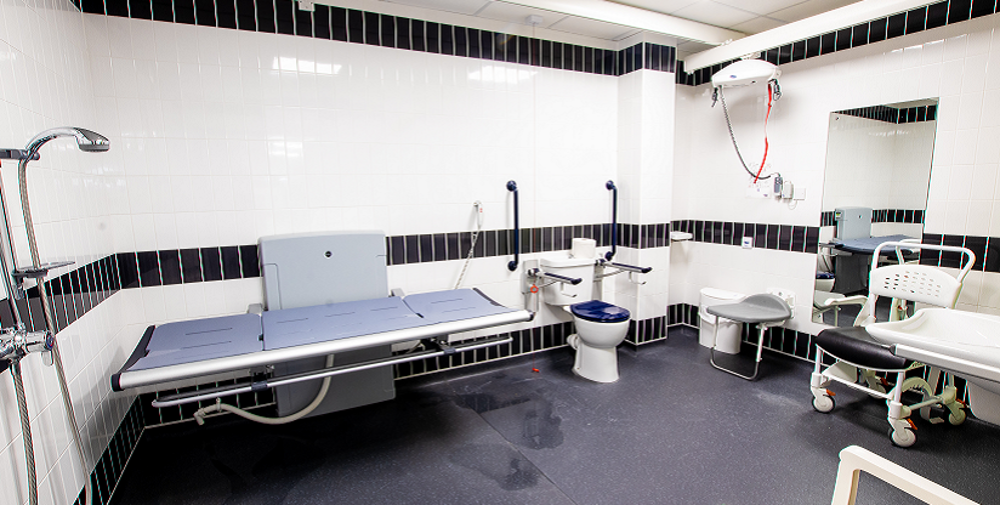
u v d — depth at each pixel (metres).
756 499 1.75
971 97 2.18
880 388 2.51
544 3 2.41
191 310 2.20
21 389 1.11
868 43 2.54
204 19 2.08
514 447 2.13
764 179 3.12
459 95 2.68
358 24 2.38
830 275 2.81
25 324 1.23
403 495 1.81
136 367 1.44
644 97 3.04
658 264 3.32
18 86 1.31
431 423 2.35
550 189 3.06
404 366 2.75
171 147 2.08
